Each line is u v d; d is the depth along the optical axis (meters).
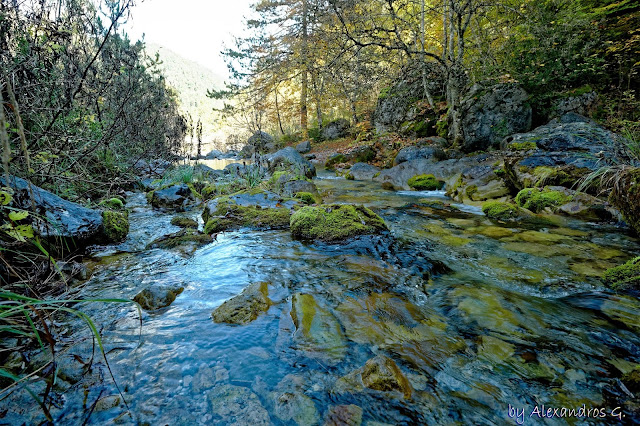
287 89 23.00
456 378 1.55
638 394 1.44
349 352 1.73
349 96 15.76
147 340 1.81
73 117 4.24
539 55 8.79
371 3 12.38
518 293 2.44
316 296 2.36
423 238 3.81
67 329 1.90
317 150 18.42
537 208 4.76
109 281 2.61
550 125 7.67
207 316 2.08
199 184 7.47
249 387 1.48
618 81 8.20
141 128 7.00
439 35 14.88
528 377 1.56
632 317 2.06
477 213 5.07
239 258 3.18
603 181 4.20
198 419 1.32
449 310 2.19
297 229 3.90
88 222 3.18
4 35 2.92
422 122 12.58
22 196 2.39
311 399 1.42
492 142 9.00
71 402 1.37
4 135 0.88
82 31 4.09
